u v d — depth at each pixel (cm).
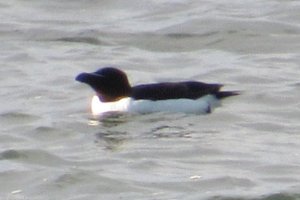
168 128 1997
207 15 2811
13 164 1861
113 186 1756
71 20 2848
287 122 2058
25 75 2412
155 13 2866
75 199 1723
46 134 2008
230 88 2288
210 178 1775
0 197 1738
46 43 2675
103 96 2072
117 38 2694
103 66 2483
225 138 1956
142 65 2489
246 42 2650
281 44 2633
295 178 1783
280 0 2920
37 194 1745
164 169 1823
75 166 1842
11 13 2922
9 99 2234
